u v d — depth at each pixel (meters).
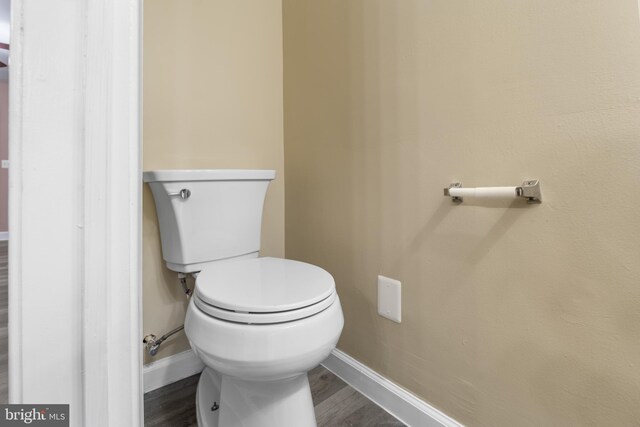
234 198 1.14
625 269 0.60
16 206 0.33
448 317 0.88
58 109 0.35
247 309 0.65
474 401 0.83
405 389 0.99
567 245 0.66
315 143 1.32
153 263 1.14
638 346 0.59
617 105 0.60
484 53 0.78
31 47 0.33
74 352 0.36
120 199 0.40
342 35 1.17
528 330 0.73
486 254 0.79
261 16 1.43
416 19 0.93
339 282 1.22
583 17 0.63
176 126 1.20
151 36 1.14
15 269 0.33
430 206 0.91
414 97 0.94
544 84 0.69
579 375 0.66
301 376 0.81
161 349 1.17
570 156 0.65
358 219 1.13
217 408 0.95
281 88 1.50
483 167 0.79
